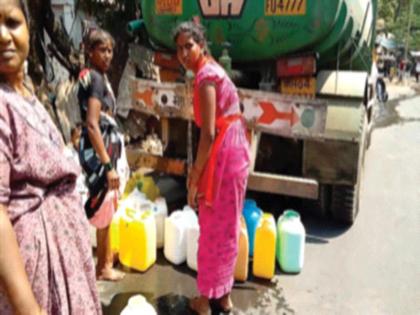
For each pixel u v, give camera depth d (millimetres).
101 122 2762
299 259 3180
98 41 2648
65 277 1305
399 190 5074
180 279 3080
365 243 3721
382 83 13883
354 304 2863
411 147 7203
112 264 3215
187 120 3963
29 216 1216
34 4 5191
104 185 2727
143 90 3834
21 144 1169
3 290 1104
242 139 2520
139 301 2225
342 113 3492
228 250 2564
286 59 3549
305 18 3355
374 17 5602
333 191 3875
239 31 3572
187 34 2363
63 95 5266
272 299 2889
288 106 3357
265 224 3023
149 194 3725
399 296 2971
